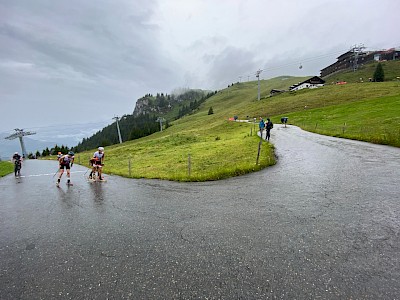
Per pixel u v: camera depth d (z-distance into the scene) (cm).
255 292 372
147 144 5128
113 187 1388
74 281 448
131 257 519
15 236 723
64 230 737
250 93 19588
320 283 379
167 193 1081
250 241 534
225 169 1355
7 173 2886
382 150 1534
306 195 816
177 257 499
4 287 449
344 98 6469
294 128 3784
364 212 630
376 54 13512
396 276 381
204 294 378
